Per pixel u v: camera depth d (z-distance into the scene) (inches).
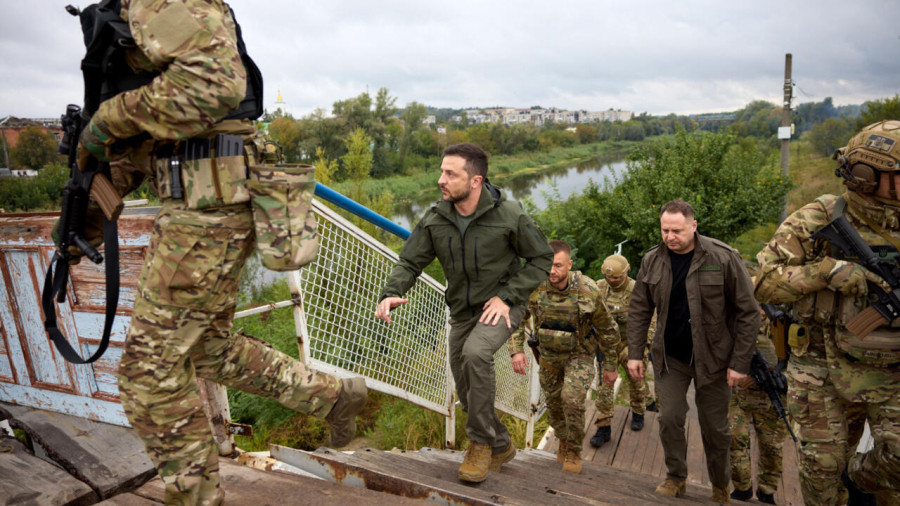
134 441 81.7
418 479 88.0
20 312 87.5
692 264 121.6
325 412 73.0
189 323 56.0
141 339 55.1
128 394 56.1
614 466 192.1
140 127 49.4
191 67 47.2
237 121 56.6
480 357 99.2
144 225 75.7
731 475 153.6
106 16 50.1
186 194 53.5
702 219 524.1
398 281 105.3
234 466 74.0
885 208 85.7
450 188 97.9
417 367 147.8
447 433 167.8
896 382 89.1
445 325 160.7
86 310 82.8
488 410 104.0
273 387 68.7
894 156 80.8
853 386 91.4
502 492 102.7
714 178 531.5
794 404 101.1
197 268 54.1
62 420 86.7
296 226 55.9
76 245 58.4
